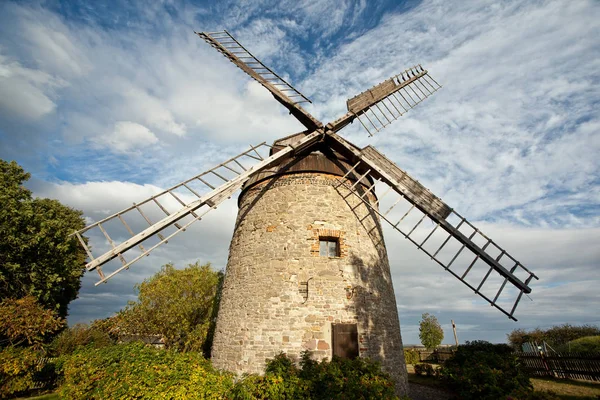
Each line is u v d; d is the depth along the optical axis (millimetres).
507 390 7527
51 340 21344
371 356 9258
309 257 10047
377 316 10008
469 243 9977
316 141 11953
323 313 9320
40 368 14125
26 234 18500
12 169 19938
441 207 10844
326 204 10984
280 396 7199
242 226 11789
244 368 8945
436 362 22547
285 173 11586
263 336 9109
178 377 6883
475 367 8492
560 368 13469
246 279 10352
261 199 11594
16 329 13469
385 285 11039
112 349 8438
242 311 9883
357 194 11406
